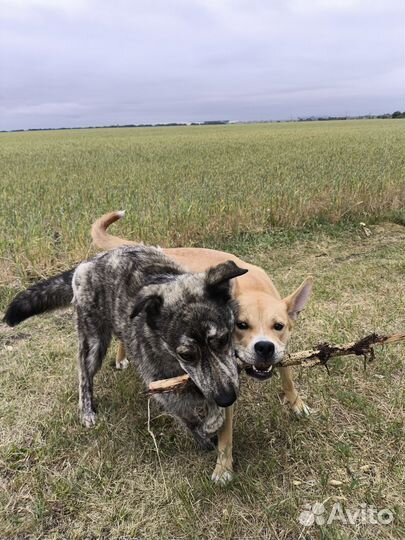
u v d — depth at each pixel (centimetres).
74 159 696
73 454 113
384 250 248
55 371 146
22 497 101
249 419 123
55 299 141
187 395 106
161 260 124
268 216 289
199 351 98
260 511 96
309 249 256
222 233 271
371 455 108
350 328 163
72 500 100
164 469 108
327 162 477
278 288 203
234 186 354
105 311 125
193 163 564
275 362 110
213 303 103
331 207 302
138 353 113
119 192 351
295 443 113
